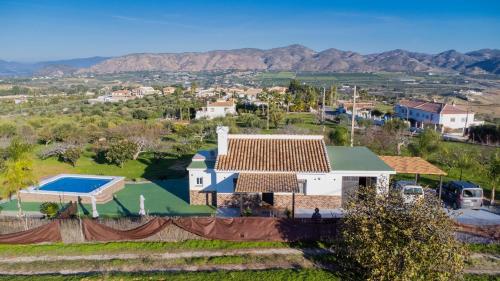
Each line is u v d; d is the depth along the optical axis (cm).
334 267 2014
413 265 1450
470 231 2261
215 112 10594
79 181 3581
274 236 2281
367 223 1616
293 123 8300
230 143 3133
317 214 2430
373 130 5872
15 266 2095
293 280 1895
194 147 5188
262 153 2988
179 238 2319
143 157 4803
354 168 2822
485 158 4244
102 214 2866
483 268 1986
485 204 2888
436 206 1647
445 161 4022
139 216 2542
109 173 4075
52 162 4528
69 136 5453
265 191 2520
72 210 2789
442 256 1475
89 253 2212
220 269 2027
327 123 8462
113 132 5912
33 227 2433
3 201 3203
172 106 11150
